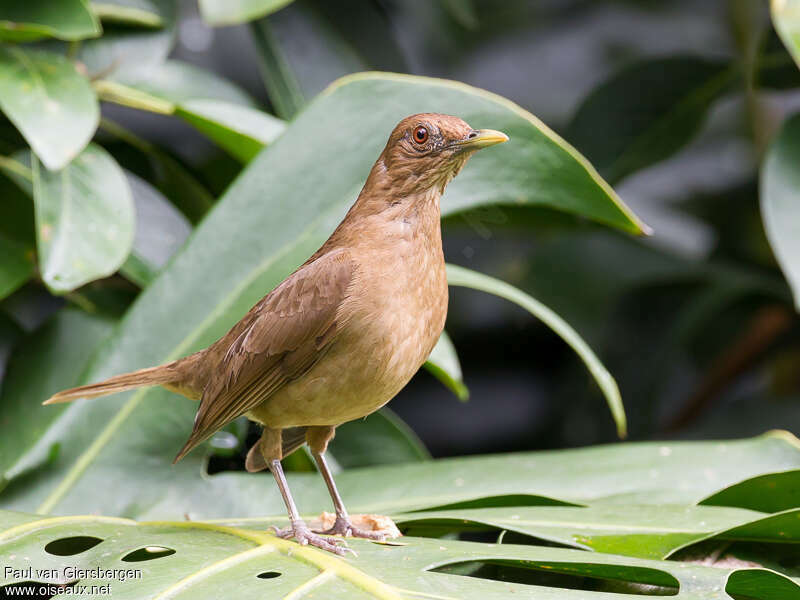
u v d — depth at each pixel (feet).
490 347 47.44
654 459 22.25
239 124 24.94
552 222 29.99
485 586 15.03
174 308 22.03
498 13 47.73
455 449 46.96
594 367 22.11
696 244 43.60
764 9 39.83
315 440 19.95
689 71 32.78
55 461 21.27
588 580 17.61
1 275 24.53
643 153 33.63
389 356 18.63
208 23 23.49
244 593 14.79
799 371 40.86
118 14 26.86
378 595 14.71
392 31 31.53
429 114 19.62
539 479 21.80
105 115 39.01
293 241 22.66
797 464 21.90
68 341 24.98
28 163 25.61
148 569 15.49
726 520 18.07
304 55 29.94
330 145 23.13
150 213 28.48
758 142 41.65
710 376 40.29
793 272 23.80
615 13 49.78
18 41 24.18
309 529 18.93
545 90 49.32
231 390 19.24
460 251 45.03
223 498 21.90
